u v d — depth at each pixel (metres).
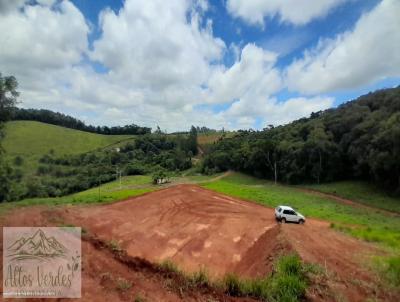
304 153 74.12
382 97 76.12
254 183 83.81
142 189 62.53
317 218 37.09
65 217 26.66
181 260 20.19
